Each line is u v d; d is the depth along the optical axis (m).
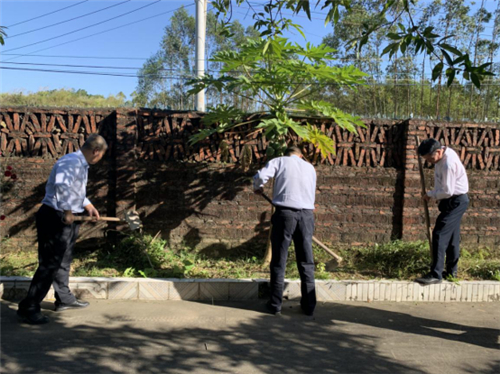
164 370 3.17
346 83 5.15
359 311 4.56
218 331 3.92
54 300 4.62
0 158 5.71
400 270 5.25
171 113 5.93
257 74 5.38
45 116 5.80
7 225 5.77
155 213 5.92
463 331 4.09
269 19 4.21
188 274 5.12
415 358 3.49
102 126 5.86
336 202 6.10
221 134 5.96
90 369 3.15
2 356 3.30
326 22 3.63
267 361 3.36
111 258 5.52
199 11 7.36
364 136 6.12
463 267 5.50
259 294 4.90
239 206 6.03
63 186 3.89
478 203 6.19
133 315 4.24
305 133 4.89
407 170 6.00
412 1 3.65
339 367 3.30
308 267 4.37
